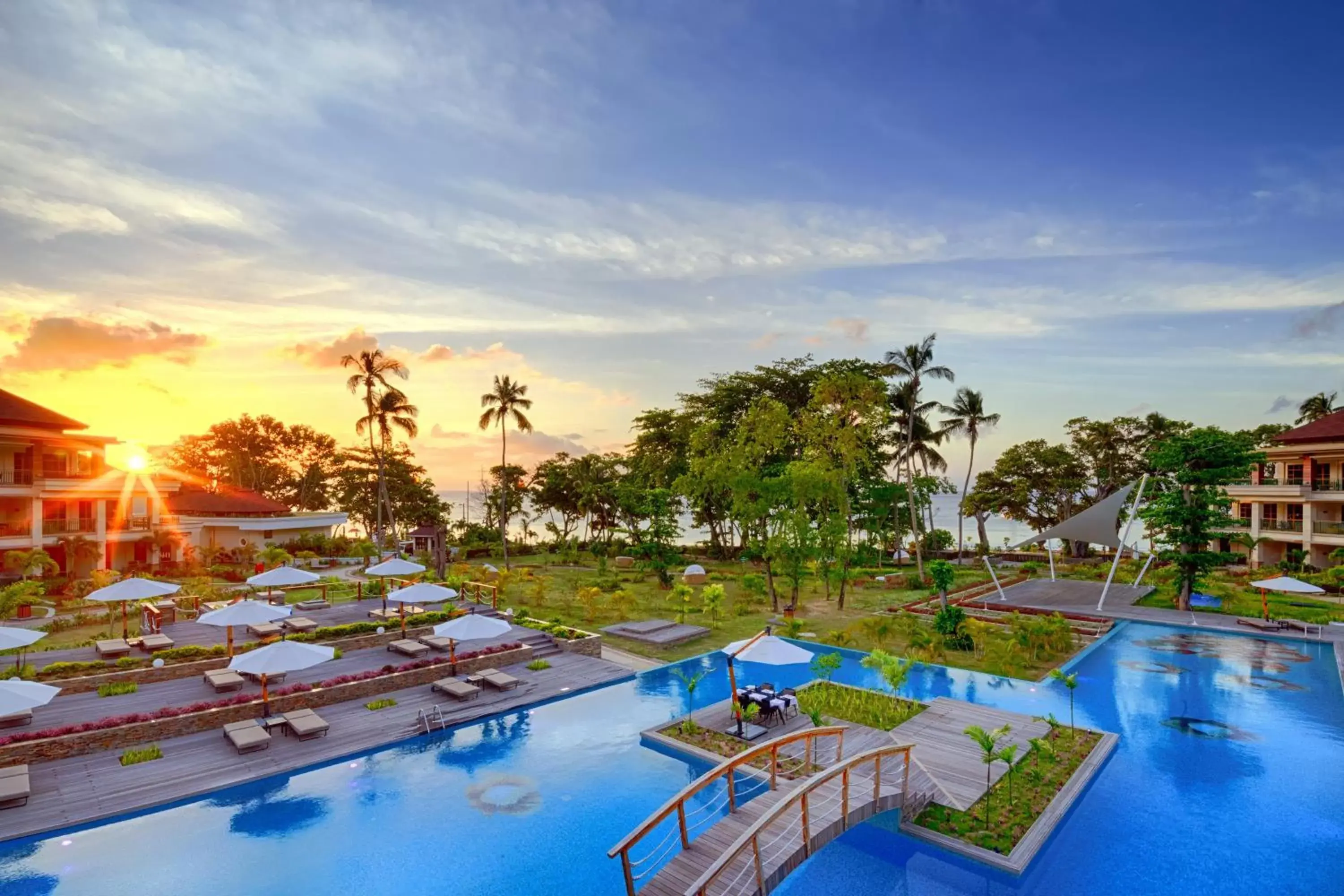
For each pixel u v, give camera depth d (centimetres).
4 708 1374
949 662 2525
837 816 1212
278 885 1172
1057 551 6675
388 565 3039
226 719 1806
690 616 3338
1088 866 1230
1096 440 6769
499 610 3238
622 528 6600
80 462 4619
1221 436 3447
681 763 1664
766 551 3538
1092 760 1611
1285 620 3116
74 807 1391
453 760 1683
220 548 5047
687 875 1082
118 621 3056
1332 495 4556
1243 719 1942
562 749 1753
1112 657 2622
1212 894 1148
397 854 1270
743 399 5847
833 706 2008
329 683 2036
